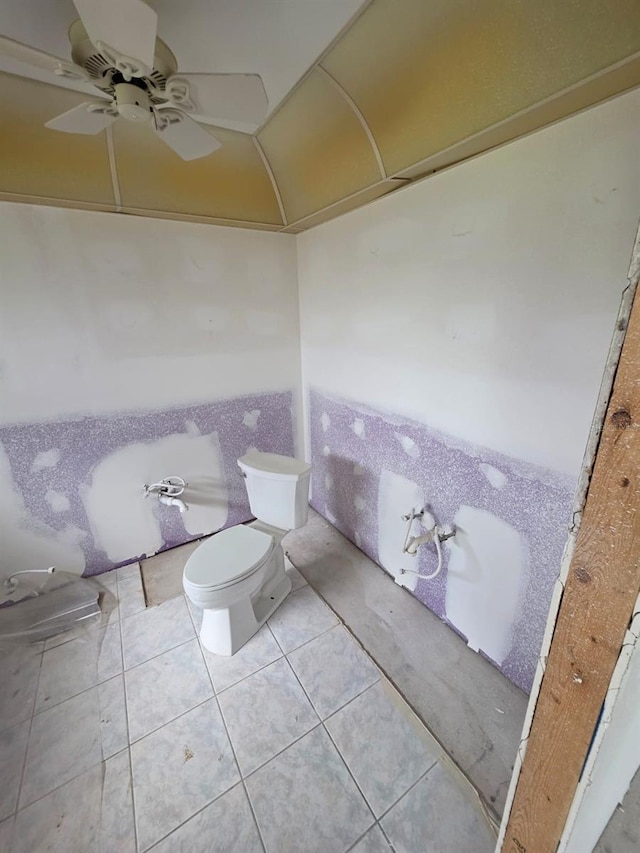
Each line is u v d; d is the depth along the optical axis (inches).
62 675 64.2
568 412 45.8
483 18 38.1
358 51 47.8
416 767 50.6
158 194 70.3
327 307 87.7
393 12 41.8
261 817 46.1
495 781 48.6
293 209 80.0
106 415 80.9
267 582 78.0
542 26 35.1
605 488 19.9
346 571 87.7
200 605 62.7
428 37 42.4
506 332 50.8
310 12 42.1
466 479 61.3
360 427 85.0
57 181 62.4
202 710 58.3
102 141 61.8
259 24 43.8
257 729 55.5
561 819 28.3
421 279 61.9
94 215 71.4
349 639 69.9
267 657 66.7
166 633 72.2
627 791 44.9
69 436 78.0
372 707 58.3
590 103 37.9
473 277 53.5
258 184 78.0
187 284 83.3
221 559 67.1
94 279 74.0
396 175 57.4
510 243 48.1
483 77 41.5
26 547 78.8
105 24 30.1
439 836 44.0
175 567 89.8
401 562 81.1
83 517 83.1
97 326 76.1
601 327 41.2
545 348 46.8
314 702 59.2
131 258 76.4
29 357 71.4
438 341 61.1
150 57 34.0
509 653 60.6
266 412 101.5
